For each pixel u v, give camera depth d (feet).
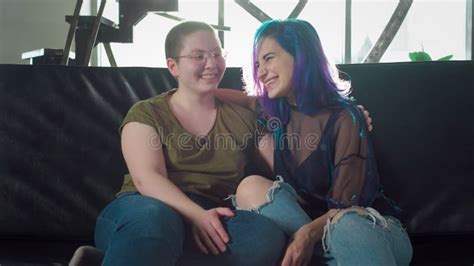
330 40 9.89
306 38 4.89
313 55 4.85
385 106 4.77
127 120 4.75
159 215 3.76
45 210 4.82
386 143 4.73
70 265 3.99
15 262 4.33
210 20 9.84
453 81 4.81
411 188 4.71
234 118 4.77
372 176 4.63
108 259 3.50
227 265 3.95
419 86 4.81
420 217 4.70
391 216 4.55
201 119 4.75
